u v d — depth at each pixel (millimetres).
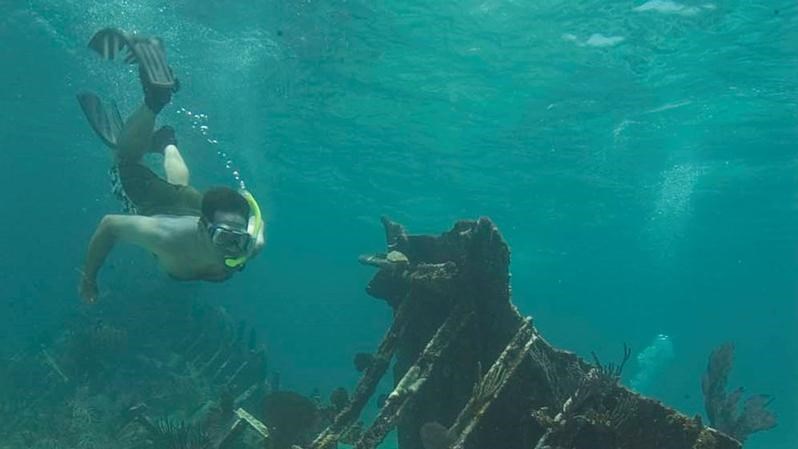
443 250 7840
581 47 17906
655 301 95062
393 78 20922
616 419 6137
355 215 45281
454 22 17016
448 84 21047
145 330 21219
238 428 8867
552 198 34312
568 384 6500
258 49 20344
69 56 25891
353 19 17328
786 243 46188
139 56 3180
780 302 89438
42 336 21578
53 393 17328
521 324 7098
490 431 6641
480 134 25375
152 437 11492
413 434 7812
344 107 24000
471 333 7316
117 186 3492
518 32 17281
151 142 3801
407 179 33000
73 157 47594
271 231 59719
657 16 16047
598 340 122000
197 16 18797
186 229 3039
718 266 59219
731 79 19375
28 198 64688
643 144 25297
